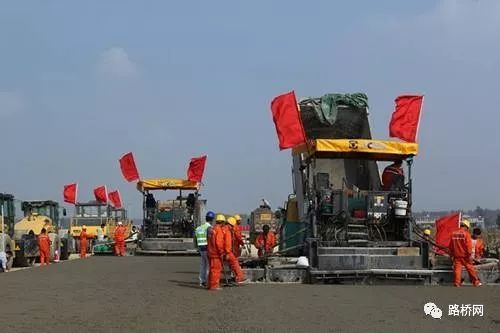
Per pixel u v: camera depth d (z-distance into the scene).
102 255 40.34
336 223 18.98
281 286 17.17
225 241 16.78
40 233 31.64
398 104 20.38
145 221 39.12
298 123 19.47
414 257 18.22
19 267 30.31
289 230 21.31
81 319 11.84
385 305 13.31
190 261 31.09
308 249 18.42
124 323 11.36
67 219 47.25
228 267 18.22
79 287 17.72
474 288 16.66
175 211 39.06
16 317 12.12
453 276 17.72
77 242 46.41
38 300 14.73
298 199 21.06
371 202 19.02
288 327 10.80
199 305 13.68
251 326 10.94
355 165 20.92
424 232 20.33
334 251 18.06
